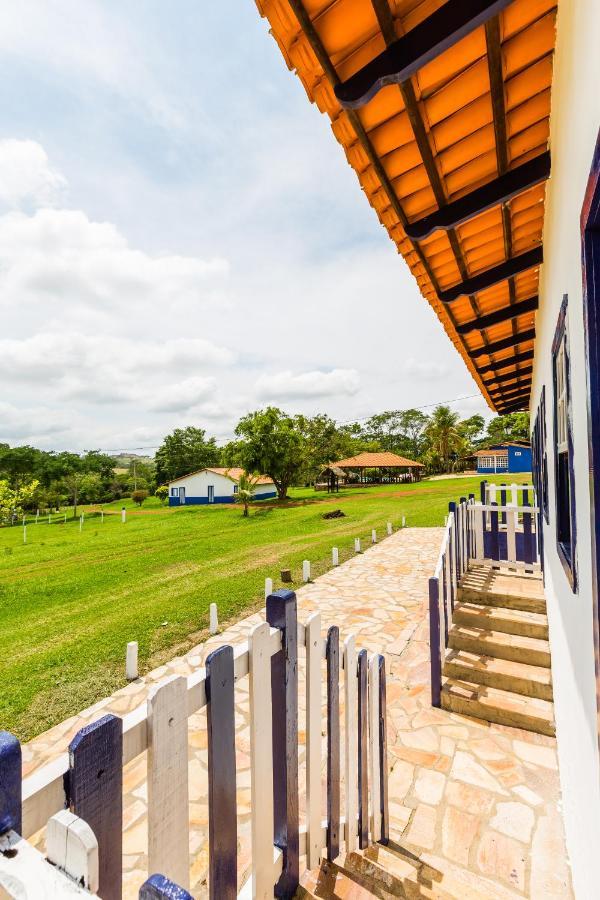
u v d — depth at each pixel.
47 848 0.84
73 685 5.12
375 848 2.46
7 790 0.82
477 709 3.77
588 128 1.29
